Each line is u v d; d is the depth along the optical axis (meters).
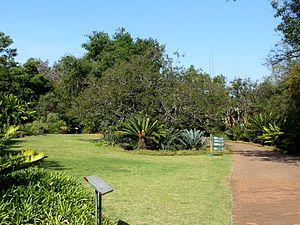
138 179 11.30
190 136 21.09
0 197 4.80
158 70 23.91
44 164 13.45
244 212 7.84
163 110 22.89
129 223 6.77
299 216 7.58
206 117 23.03
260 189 10.41
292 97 23.48
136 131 20.83
